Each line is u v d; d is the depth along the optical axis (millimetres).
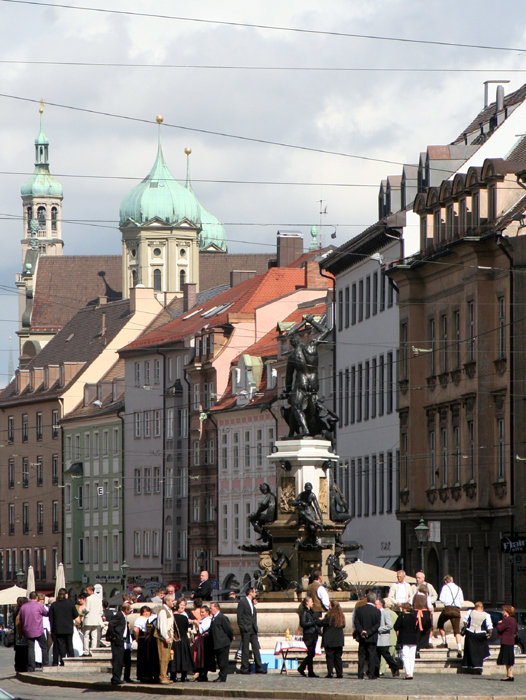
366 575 58719
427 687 40562
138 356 152625
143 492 149500
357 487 108875
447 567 89375
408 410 95062
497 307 83562
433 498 91688
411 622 43781
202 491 137625
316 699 38000
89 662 50406
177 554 143000
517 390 79938
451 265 89250
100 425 158375
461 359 87938
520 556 78812
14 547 173625
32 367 174875
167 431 145875
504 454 81812
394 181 107250
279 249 155000
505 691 39469
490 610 65375
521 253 80125
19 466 173625
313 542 48875
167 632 42406
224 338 138375
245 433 129625
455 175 88625
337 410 114188
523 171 81750
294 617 48094
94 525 158375
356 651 48219
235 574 130250
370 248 105500
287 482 49719
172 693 40656
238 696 39125
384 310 103188
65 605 49938
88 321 178500
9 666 57562
